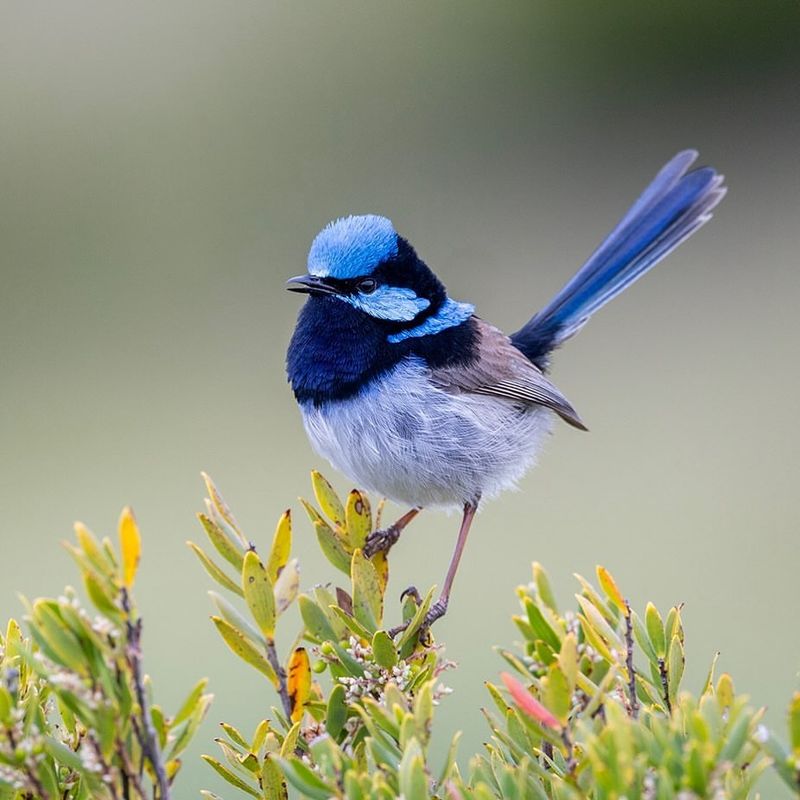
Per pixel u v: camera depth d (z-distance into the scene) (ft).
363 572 14.75
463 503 26.16
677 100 72.69
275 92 65.41
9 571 43.14
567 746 11.21
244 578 12.92
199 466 49.47
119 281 60.34
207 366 55.98
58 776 12.60
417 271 25.77
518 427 26.76
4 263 59.72
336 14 67.10
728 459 49.34
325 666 14.48
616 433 52.11
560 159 71.20
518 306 63.93
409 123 68.18
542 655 12.59
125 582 10.71
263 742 13.37
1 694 11.22
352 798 10.65
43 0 63.10
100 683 10.93
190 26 64.85
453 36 69.92
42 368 56.03
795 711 9.91
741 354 58.49
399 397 24.88
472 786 12.02
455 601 39.14
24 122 61.67
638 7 72.08
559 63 71.61
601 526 44.14
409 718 11.27
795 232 69.46
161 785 11.02
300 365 25.32
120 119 62.59
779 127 73.46
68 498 47.42
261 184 63.67
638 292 63.93
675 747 10.50
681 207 30.55
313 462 49.47
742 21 72.90
